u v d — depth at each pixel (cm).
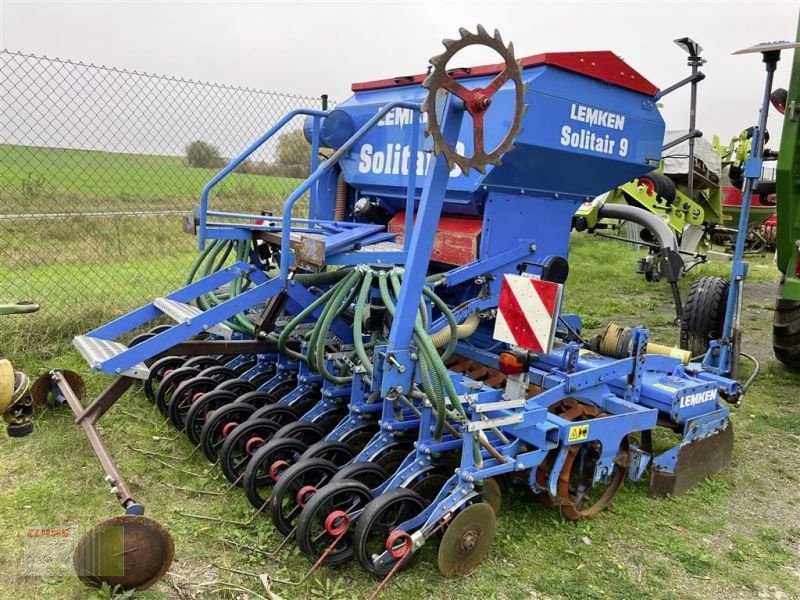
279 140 710
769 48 412
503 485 365
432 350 292
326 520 275
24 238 648
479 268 412
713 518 355
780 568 311
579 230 628
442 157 293
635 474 363
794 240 502
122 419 434
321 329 342
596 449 338
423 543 277
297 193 341
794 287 500
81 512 328
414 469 299
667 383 393
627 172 469
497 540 318
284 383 425
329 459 331
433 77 266
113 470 287
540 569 300
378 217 507
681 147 888
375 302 377
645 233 862
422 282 303
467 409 309
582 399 370
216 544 305
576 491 347
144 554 256
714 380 415
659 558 316
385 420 324
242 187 715
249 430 352
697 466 386
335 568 289
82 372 509
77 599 265
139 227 711
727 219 1091
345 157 507
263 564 291
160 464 378
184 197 689
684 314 585
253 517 322
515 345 300
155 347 328
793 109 457
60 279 673
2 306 320
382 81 504
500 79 287
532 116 394
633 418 346
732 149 1055
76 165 635
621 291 987
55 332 564
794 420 487
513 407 300
